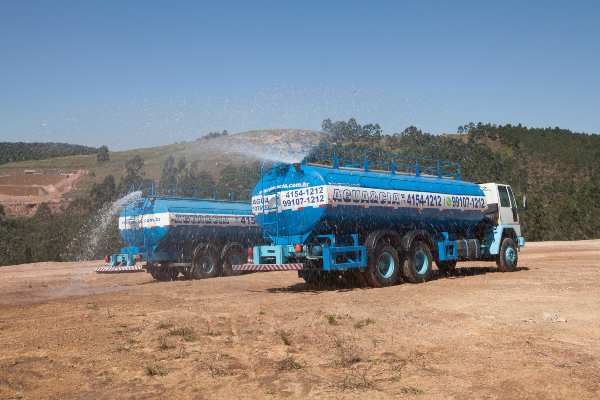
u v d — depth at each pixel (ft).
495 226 60.18
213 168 317.42
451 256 55.36
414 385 18.57
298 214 46.32
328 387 18.61
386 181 50.03
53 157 577.84
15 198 345.51
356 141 278.26
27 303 43.96
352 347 24.06
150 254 63.93
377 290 45.16
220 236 68.33
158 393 18.83
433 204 53.21
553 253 96.99
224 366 21.77
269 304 38.40
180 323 31.04
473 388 18.12
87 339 27.09
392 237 49.75
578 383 18.38
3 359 23.50
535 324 28.07
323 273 52.13
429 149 335.47
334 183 45.44
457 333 26.48
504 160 422.00
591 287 42.06
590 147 491.72
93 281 70.08
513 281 48.19
